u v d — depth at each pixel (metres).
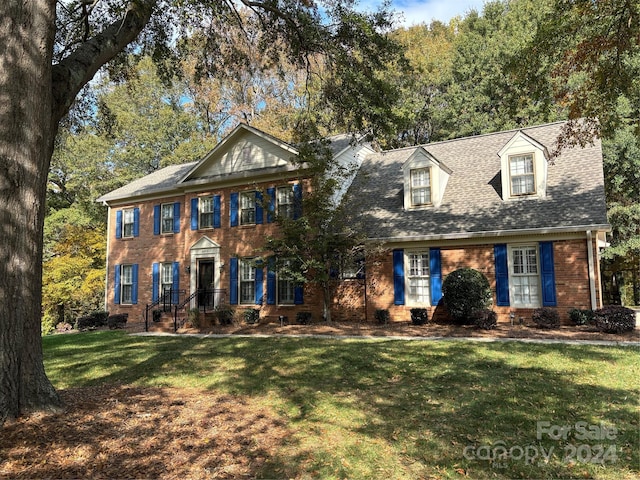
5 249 5.10
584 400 5.90
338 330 13.05
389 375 7.47
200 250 18.42
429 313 14.26
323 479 4.03
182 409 5.96
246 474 4.11
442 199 15.63
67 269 21.84
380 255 15.05
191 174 18.81
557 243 12.73
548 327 11.77
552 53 10.64
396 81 22.16
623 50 9.94
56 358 10.05
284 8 10.34
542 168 13.84
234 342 11.33
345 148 17.52
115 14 9.30
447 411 5.70
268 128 28.70
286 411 5.87
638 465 4.22
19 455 4.30
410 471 4.19
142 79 31.14
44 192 5.60
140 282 20.44
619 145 21.30
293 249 13.77
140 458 4.40
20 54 5.30
